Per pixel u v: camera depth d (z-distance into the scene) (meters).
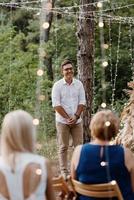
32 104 13.38
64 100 8.30
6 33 14.34
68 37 19.98
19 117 3.36
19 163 3.32
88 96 10.61
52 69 18.36
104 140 4.37
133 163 4.37
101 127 4.33
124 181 4.36
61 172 8.27
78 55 10.74
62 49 20.00
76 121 8.29
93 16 10.66
